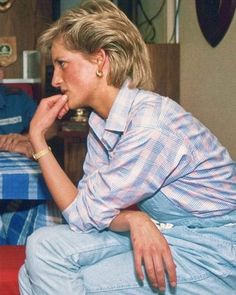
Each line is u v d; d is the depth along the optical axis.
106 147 1.59
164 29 3.84
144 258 1.43
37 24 4.50
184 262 1.48
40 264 1.46
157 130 1.44
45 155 1.55
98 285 1.48
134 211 1.50
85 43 1.50
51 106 1.59
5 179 1.83
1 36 4.47
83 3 1.55
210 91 3.00
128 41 1.53
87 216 1.47
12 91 3.39
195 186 1.50
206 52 3.05
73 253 1.46
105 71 1.53
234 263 1.47
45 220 2.25
